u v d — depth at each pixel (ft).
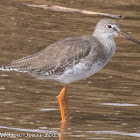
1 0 77.25
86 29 68.13
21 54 58.85
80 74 44.86
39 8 75.05
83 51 44.27
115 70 56.03
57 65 44.27
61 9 74.79
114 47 46.57
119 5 77.77
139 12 75.41
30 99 47.57
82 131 41.63
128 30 68.39
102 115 45.03
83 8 75.82
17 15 71.87
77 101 47.70
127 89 50.62
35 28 67.72
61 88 50.67
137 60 59.26
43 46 61.77
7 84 50.78
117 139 39.99
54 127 42.24
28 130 41.32
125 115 45.06
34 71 44.86
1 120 42.96
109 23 45.98
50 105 46.62
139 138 40.32
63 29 67.92
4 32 65.51
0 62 55.77
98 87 51.08
